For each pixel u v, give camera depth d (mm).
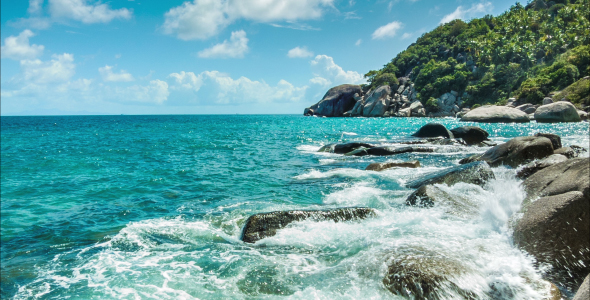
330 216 6520
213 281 4613
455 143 20266
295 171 13852
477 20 111875
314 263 5004
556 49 76938
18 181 12922
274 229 6203
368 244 5355
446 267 4164
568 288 4020
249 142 27625
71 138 34250
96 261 5496
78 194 10672
